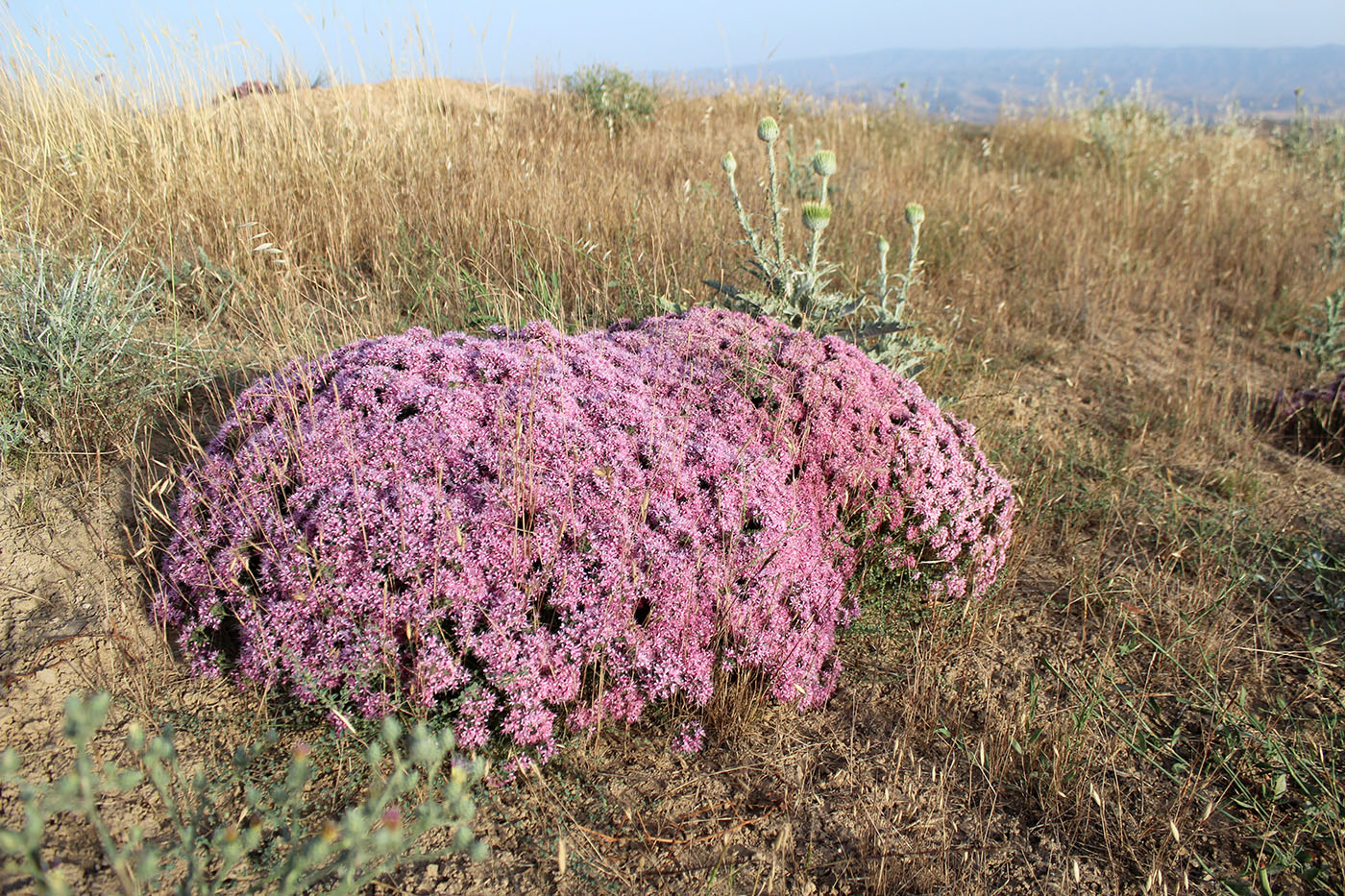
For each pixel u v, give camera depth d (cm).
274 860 210
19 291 367
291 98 717
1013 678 333
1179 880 253
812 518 325
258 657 249
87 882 199
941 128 1305
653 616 271
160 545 299
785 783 272
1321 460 538
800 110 1112
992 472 388
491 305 464
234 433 314
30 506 315
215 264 501
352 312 498
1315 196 1026
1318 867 251
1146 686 328
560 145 781
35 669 254
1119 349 674
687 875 236
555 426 300
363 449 284
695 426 334
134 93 611
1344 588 394
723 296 480
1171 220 908
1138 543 435
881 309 495
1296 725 308
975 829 262
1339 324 627
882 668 330
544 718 251
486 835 237
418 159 660
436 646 246
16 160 541
